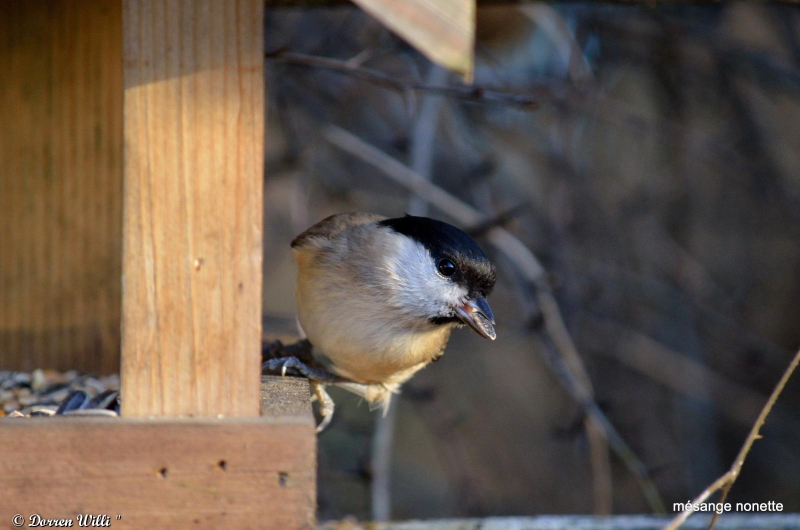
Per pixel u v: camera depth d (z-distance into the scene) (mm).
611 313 11445
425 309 5734
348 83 9648
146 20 3760
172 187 3822
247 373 3891
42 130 6105
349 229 5898
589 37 10508
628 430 12117
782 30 11047
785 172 11750
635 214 11297
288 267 12664
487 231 8633
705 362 12461
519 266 9148
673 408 12406
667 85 10953
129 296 3822
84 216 6176
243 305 3881
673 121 11211
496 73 9617
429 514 12320
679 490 12156
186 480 3719
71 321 6199
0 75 6020
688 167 11664
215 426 3732
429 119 9312
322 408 6285
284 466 3754
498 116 10742
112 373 6230
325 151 10617
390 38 9109
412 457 13078
